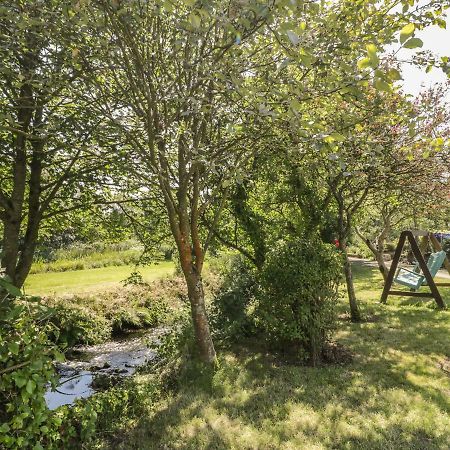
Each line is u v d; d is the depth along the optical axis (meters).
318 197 9.15
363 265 23.20
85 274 18.53
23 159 6.72
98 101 5.64
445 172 7.81
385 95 5.09
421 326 8.59
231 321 8.36
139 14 3.90
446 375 6.00
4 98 6.20
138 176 5.98
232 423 4.84
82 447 4.02
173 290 15.39
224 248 10.14
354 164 6.41
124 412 5.14
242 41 3.94
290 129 4.48
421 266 10.56
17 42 4.43
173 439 4.55
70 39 4.42
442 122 8.31
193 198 6.84
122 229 9.05
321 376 6.05
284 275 6.55
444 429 4.44
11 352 2.88
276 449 4.23
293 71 5.62
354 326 8.72
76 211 8.55
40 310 3.32
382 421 4.66
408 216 13.27
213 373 6.28
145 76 5.19
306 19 3.92
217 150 5.83
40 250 9.07
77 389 7.73
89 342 10.81
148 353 10.36
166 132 5.31
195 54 4.92
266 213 9.65
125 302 13.51
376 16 4.43
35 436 3.19
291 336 6.53
